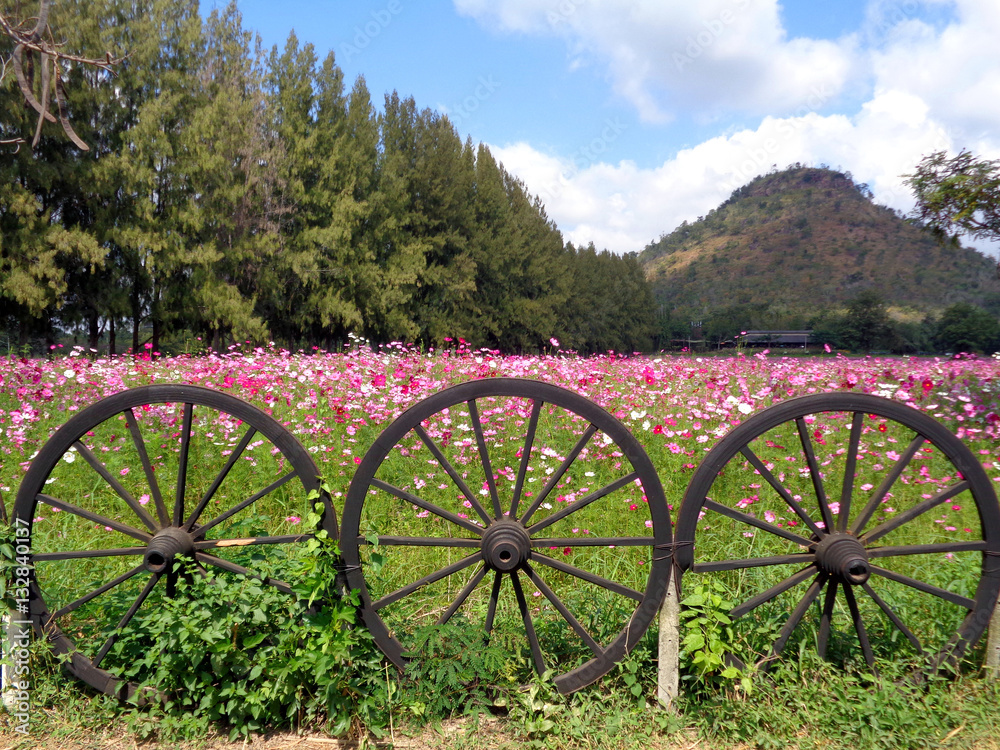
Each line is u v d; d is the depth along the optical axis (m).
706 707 2.57
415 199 42.19
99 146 25.14
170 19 27.05
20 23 3.92
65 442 2.66
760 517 4.27
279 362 8.59
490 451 5.42
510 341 50.31
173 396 2.65
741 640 2.77
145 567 2.68
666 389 7.22
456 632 2.65
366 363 8.77
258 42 30.28
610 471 5.14
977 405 6.79
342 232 30.66
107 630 2.83
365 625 2.65
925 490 4.78
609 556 3.87
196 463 5.03
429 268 40.84
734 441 2.54
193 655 2.52
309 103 31.48
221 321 26.88
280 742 2.51
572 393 2.57
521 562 2.64
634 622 2.60
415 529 4.32
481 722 2.58
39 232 22.39
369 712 2.54
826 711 2.51
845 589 2.66
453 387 2.59
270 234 28.77
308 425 5.89
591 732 2.47
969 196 7.41
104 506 4.59
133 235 24.20
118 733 2.57
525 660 2.83
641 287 91.06
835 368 9.49
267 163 29.67
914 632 2.99
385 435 2.57
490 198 48.38
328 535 2.58
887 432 5.98
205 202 27.20
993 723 2.47
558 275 61.25
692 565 2.57
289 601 2.68
